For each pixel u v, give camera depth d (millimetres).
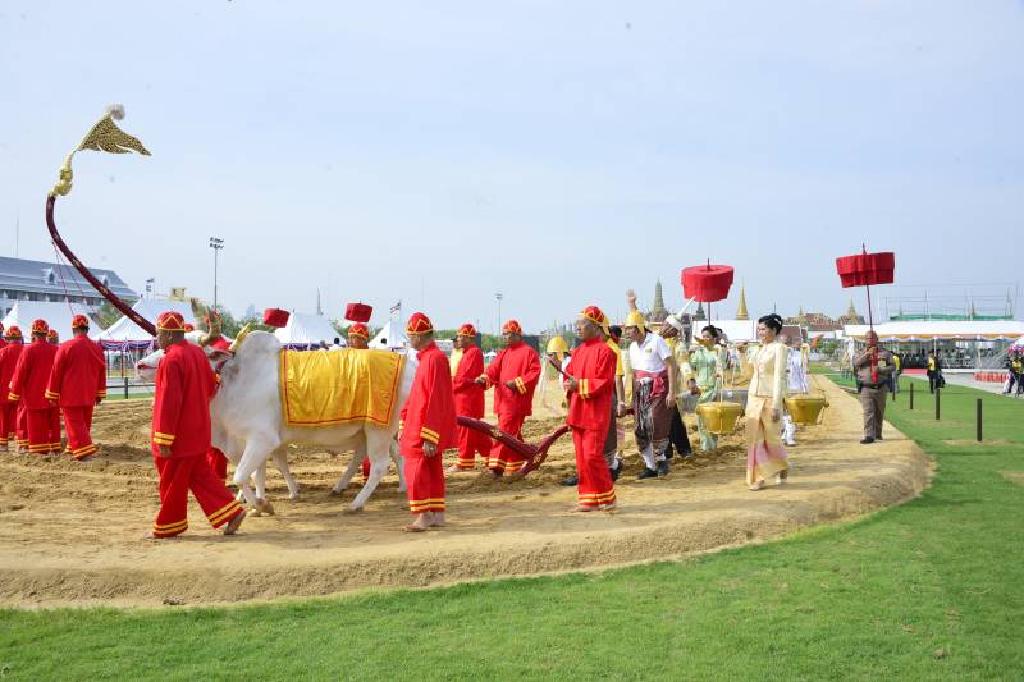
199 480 7535
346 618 5707
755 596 6129
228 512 7566
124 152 8594
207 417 7562
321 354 8961
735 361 38219
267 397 8555
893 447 13055
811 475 10578
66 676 4777
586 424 8383
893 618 5664
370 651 5125
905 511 9055
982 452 14016
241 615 5777
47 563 6480
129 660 5000
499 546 6961
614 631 5445
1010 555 7188
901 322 63125
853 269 13742
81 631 5480
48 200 8312
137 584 6285
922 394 32781
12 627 5547
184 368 7387
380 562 6582
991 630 5457
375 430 8953
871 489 9664
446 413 7820
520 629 5492
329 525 8203
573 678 4738
